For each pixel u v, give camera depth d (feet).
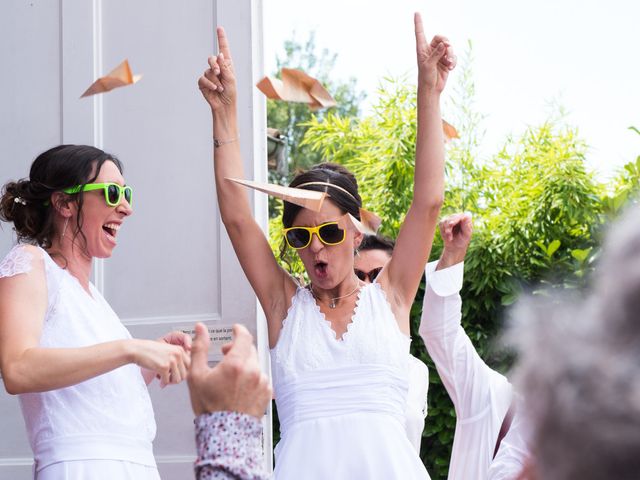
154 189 11.41
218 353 10.93
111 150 11.59
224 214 8.28
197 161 11.35
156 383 10.99
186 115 11.44
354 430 7.25
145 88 11.59
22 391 6.60
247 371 3.36
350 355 7.50
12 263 7.08
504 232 15.62
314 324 7.72
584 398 1.95
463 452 8.87
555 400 2.00
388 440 7.24
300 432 7.31
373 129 19.69
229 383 3.35
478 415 8.83
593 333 1.99
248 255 8.23
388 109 18.28
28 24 11.96
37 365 6.58
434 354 9.00
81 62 11.73
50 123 11.78
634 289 1.95
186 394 10.92
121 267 11.35
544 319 2.09
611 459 1.91
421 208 7.91
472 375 8.89
